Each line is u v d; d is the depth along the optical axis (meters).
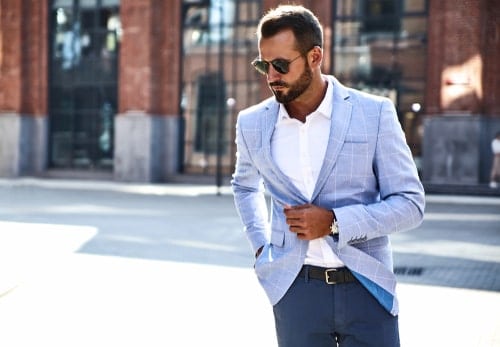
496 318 6.72
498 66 21.66
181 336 5.93
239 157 3.00
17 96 27.50
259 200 3.04
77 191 22.44
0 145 27.67
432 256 10.52
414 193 2.66
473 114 21.52
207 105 25.67
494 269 9.48
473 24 21.36
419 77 22.86
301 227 2.54
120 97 25.91
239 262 9.72
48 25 27.53
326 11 23.61
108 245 11.02
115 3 26.64
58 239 4.21
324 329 2.73
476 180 21.56
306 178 2.73
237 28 25.11
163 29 25.78
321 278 2.70
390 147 2.69
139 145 25.53
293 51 2.53
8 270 3.58
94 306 6.91
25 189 22.97
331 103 2.71
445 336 6.06
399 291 7.91
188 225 13.98
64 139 27.72
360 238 2.57
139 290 7.68
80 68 27.31
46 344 5.64
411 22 22.91
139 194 21.58
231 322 6.40
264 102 2.90
